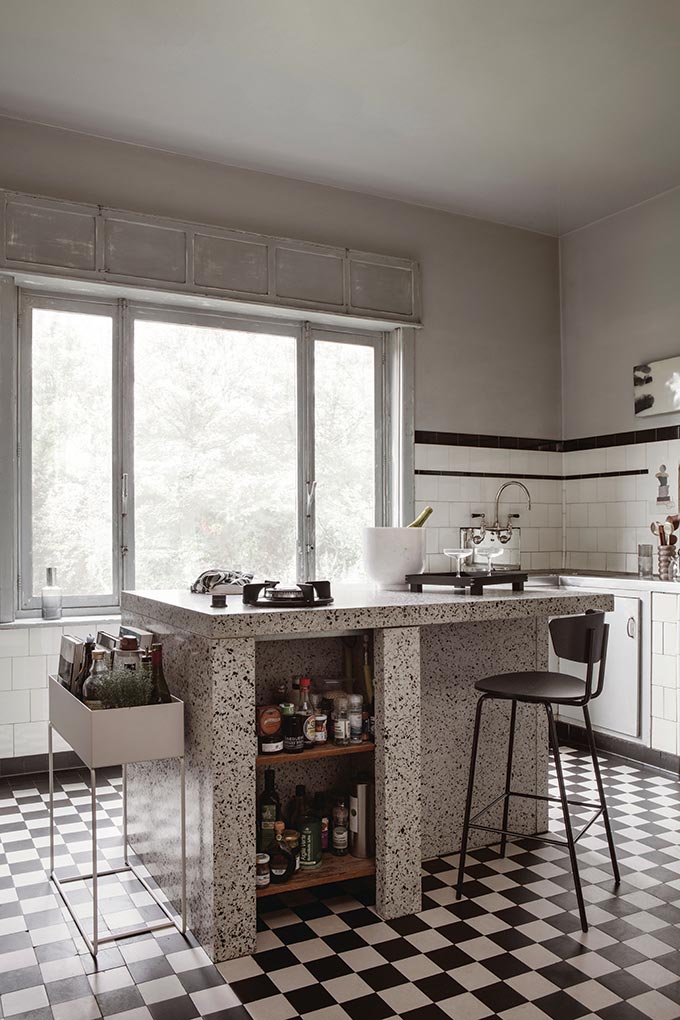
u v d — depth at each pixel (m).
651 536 4.96
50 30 3.27
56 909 2.65
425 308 5.13
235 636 2.32
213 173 4.47
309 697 2.69
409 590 3.24
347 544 5.02
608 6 3.13
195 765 2.46
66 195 4.09
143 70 3.57
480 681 2.88
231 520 4.66
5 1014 2.07
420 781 2.76
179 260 4.34
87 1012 2.07
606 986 2.18
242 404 4.71
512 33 3.30
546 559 5.54
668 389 4.82
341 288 4.81
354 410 5.06
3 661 3.96
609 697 4.50
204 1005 2.10
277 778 2.84
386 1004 2.10
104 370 4.34
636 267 5.09
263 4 3.11
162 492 4.48
